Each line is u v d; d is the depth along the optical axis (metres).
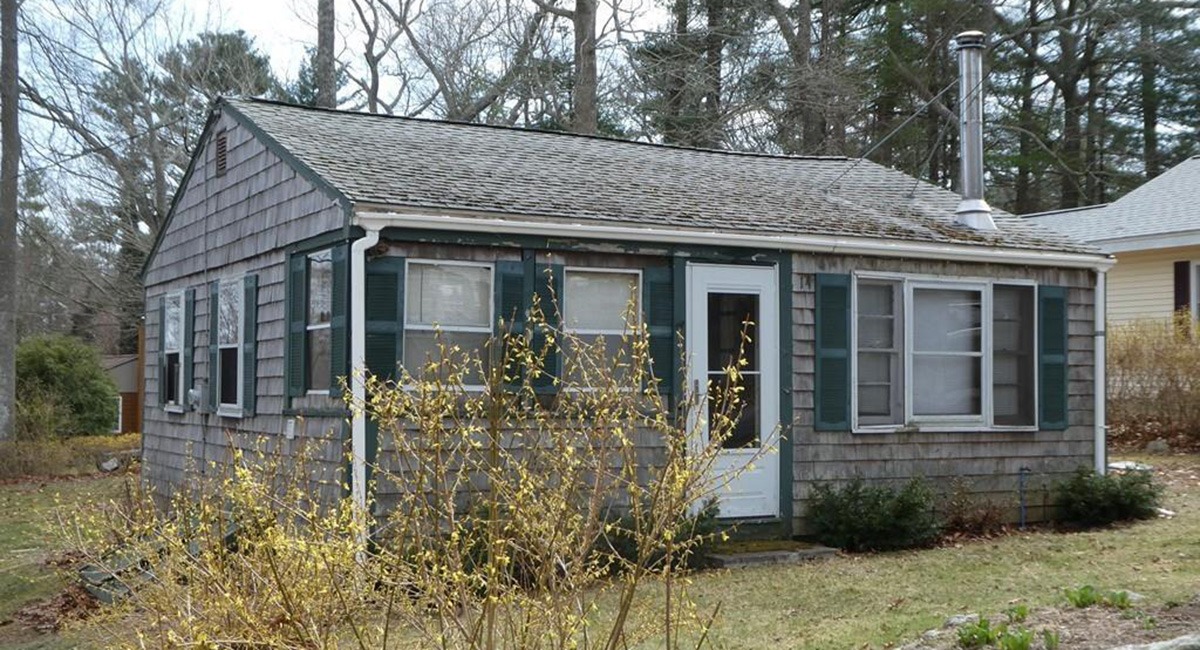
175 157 29.38
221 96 13.50
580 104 25.42
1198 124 33.25
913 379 12.27
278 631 4.98
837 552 10.93
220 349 13.26
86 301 31.70
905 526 11.12
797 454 11.59
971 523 12.12
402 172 11.07
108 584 8.66
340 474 9.59
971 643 6.31
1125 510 12.40
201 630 5.00
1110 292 22.03
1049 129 32.75
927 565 10.09
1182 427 17.77
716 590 9.10
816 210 12.74
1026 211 33.94
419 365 10.00
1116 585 8.41
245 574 5.30
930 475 12.23
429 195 10.30
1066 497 12.63
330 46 24.05
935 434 12.30
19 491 18.20
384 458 9.55
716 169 14.37
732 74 28.19
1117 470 14.49
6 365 22.94
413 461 9.64
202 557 5.72
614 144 14.90
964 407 12.54
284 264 11.45
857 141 31.02
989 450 12.59
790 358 11.63
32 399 23.81
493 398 5.56
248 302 12.38
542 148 13.70
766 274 11.56
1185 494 13.83
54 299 34.69
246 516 5.68
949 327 12.52
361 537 5.95
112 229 29.81
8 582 11.32
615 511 10.01
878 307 12.22
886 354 12.23
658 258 11.09
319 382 10.61
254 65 32.59
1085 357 13.22
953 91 30.47
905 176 15.83
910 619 7.70
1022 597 8.30
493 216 10.18
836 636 7.31
